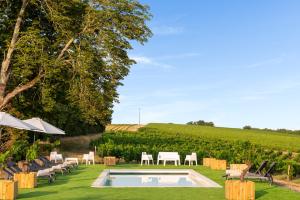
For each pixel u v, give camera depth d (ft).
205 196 48.21
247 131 308.81
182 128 316.81
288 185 68.18
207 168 92.63
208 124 437.58
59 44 99.50
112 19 95.40
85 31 96.99
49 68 92.58
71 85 99.04
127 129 304.09
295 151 162.81
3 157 52.75
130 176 81.10
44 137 136.15
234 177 65.51
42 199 44.24
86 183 59.77
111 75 98.63
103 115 102.01
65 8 99.35
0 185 43.52
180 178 79.56
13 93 96.43
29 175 53.78
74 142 182.19
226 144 153.89
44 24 106.01
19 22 98.12
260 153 108.47
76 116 145.28
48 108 97.96
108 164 98.84
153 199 45.32
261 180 69.62
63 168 74.33
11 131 88.99
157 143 161.17
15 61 98.43
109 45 93.71
